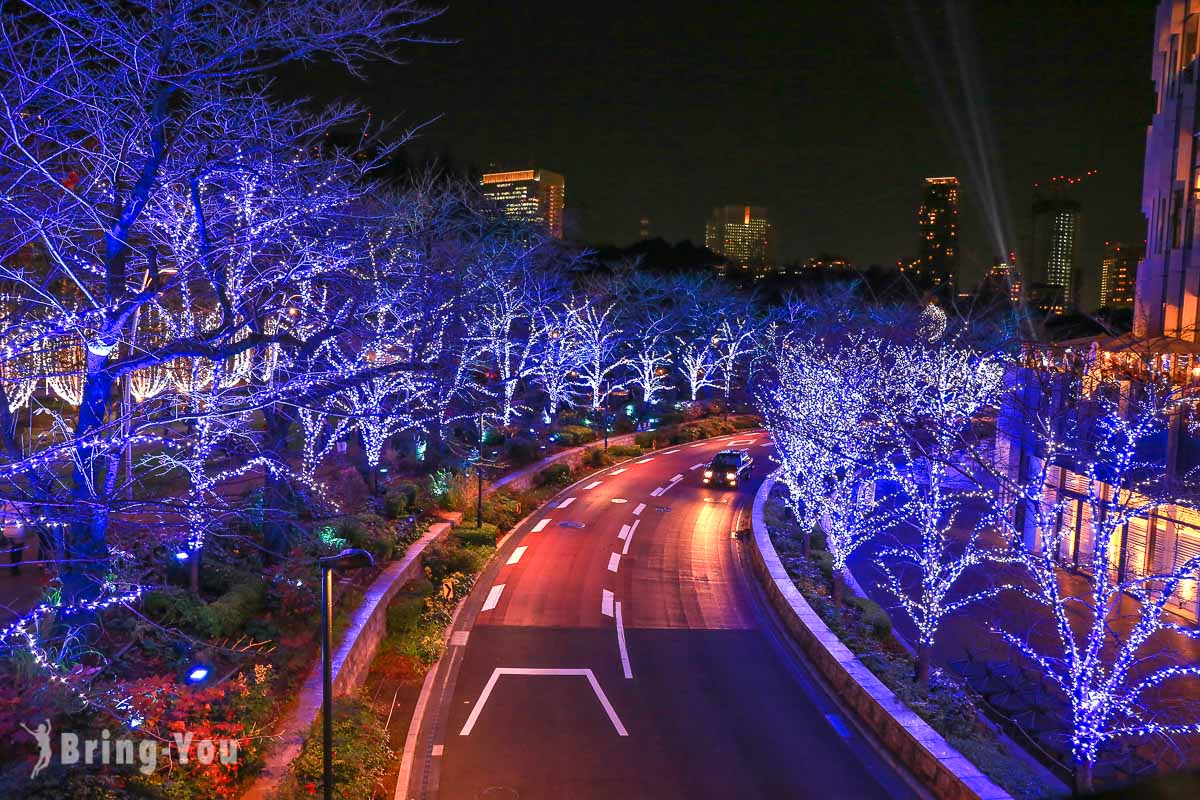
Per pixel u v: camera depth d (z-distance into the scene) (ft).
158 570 46.62
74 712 31.09
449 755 43.68
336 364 58.95
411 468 103.50
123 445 30.78
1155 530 70.90
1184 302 73.87
